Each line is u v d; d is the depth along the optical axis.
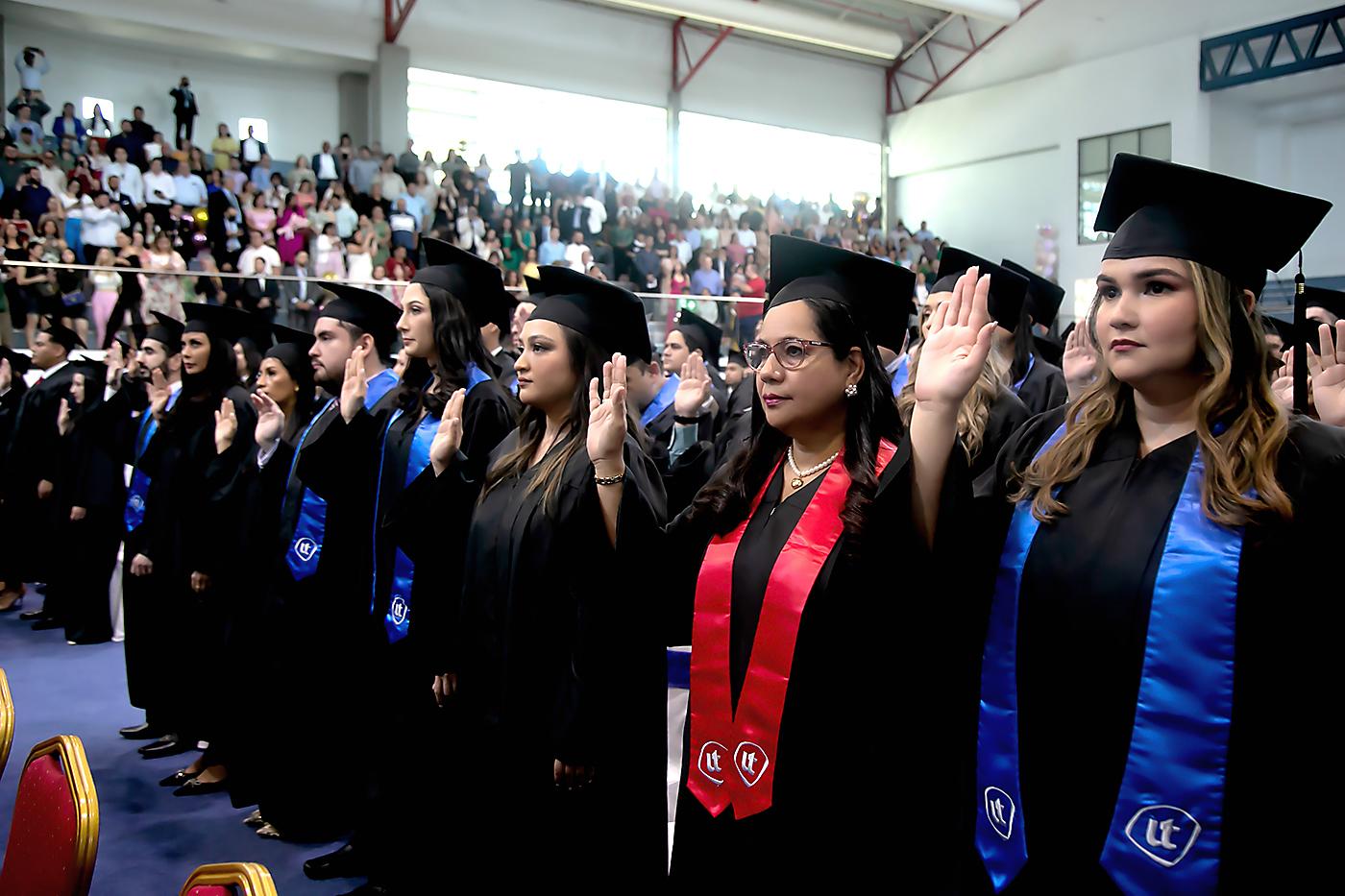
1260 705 1.35
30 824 1.85
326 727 3.66
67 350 7.62
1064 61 19.31
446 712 2.94
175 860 3.54
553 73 18.28
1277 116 18.12
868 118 22.27
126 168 13.25
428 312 3.28
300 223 13.61
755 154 20.84
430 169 15.88
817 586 1.75
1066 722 1.48
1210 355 1.43
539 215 16.06
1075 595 1.48
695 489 3.66
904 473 1.62
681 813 1.91
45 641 6.59
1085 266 18.95
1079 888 1.45
